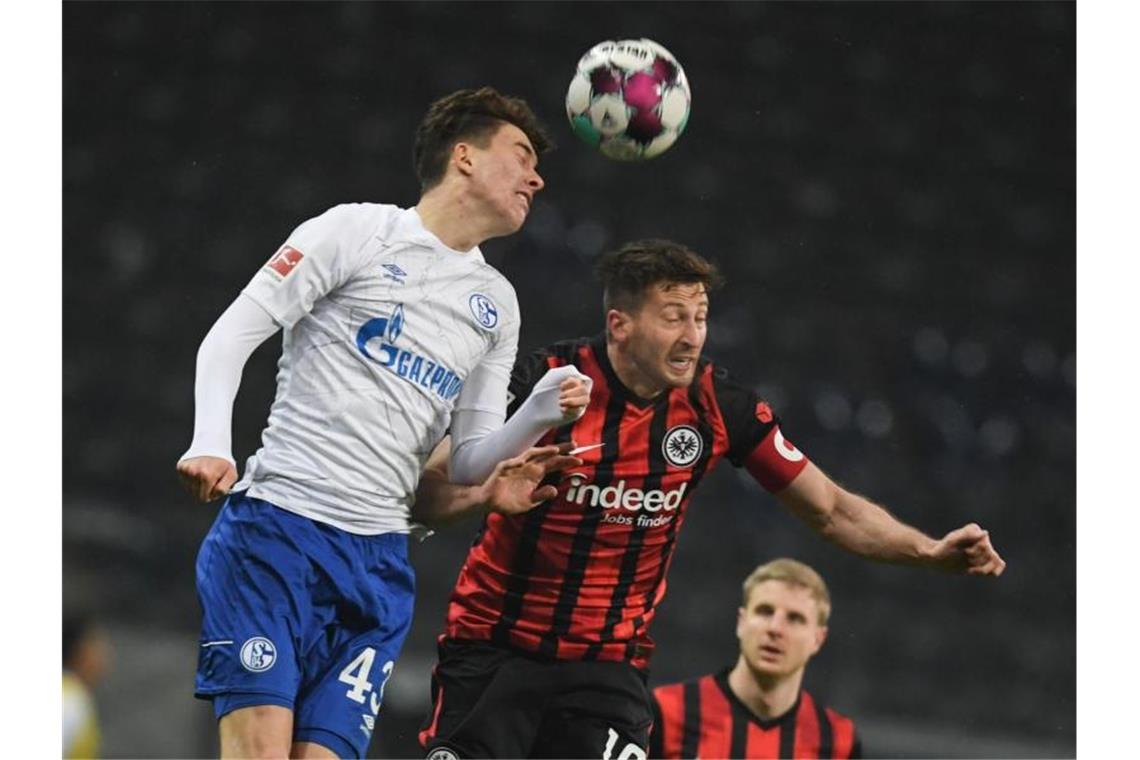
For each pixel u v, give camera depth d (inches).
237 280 2127.2
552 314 2064.5
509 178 576.4
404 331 555.2
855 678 1914.4
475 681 642.8
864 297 2269.9
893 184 2361.0
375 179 2218.3
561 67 2316.7
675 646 1865.2
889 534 641.6
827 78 2396.7
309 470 547.5
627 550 638.5
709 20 2389.3
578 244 2154.3
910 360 2244.1
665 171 2258.9
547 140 597.3
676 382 621.0
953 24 2450.8
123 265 2103.8
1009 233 2361.0
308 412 551.2
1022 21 2464.3
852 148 2364.7
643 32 2367.1
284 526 544.7
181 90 2217.0
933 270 2310.5
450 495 581.9
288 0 2276.1
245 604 538.9
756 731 856.9
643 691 659.4
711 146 2322.8
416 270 561.0
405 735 1439.5
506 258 2098.9
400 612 569.9
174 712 1437.0
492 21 2321.6
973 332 2285.9
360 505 552.1
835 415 2165.4
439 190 577.6
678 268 617.3
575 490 626.5
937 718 1909.4
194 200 2164.1
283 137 2217.0
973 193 2369.6
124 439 1980.8
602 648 642.2
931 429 2187.5
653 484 633.6
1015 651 1983.3
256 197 2180.1
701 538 1948.8
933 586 2003.0
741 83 2374.5
